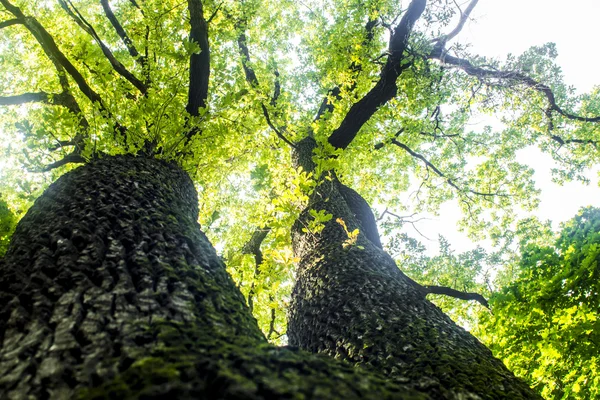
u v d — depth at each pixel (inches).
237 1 305.0
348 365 52.4
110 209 89.6
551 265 210.5
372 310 105.7
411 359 83.0
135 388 36.7
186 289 65.3
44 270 63.1
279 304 149.4
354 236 142.2
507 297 202.8
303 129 280.8
